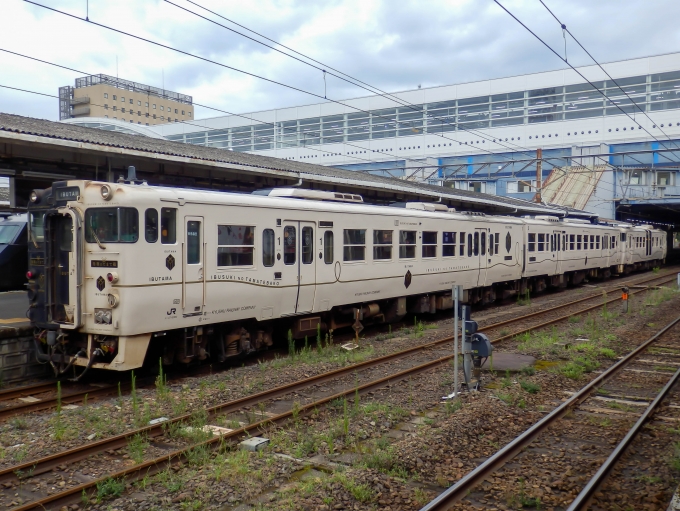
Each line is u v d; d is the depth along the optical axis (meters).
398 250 15.49
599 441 7.18
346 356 11.95
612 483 5.91
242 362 11.98
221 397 8.82
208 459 6.30
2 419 7.80
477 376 9.53
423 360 11.72
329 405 8.43
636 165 39.25
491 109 43.03
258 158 18.64
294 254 12.28
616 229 33.97
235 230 10.94
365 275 14.31
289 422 7.69
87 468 6.14
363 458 6.37
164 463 6.18
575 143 40.69
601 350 12.40
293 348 12.10
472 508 5.34
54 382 9.83
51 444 6.78
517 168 42.62
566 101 41.12
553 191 41.41
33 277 9.88
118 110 86.56
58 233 9.73
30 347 10.30
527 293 23.05
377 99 44.69
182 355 10.50
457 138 43.34
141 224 9.27
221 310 10.72
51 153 11.60
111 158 12.20
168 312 9.75
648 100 38.78
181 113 95.69
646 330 15.59
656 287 27.53
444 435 7.02
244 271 11.10
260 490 5.65
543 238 24.14
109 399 8.91
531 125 41.72
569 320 16.94
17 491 5.61
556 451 6.85
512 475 6.09
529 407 8.57
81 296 9.38
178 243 9.86
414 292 16.27
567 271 26.97
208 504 5.36
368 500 5.42
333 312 14.12
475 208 26.00
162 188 9.77
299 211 12.35
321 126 45.97
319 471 6.19
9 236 18.06
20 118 13.08
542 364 11.42
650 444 7.05
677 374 10.24
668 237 66.62
